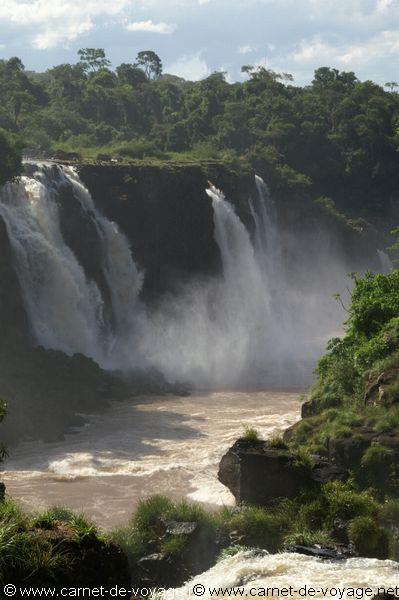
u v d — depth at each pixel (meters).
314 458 38.53
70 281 81.62
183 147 161.00
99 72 187.25
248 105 172.62
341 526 32.81
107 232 90.88
